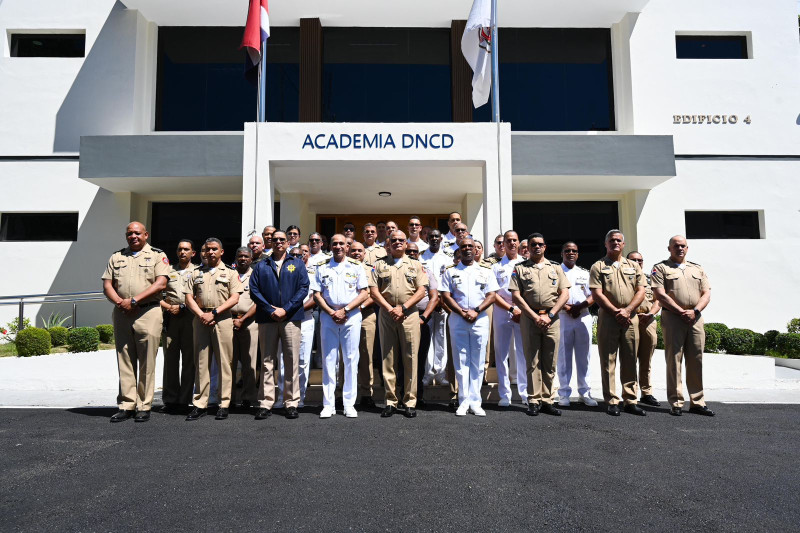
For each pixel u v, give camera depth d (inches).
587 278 264.8
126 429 203.8
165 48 509.4
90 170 410.9
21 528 115.6
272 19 497.7
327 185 439.2
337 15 492.4
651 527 117.3
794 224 486.3
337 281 232.1
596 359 333.1
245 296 247.1
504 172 369.7
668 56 498.3
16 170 481.7
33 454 170.2
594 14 497.4
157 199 497.0
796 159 493.7
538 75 512.1
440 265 271.1
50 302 442.3
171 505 128.3
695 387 237.6
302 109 483.8
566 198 507.2
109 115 485.7
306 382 243.8
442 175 409.1
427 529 115.5
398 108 507.8
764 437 193.8
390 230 287.7
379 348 275.0
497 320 255.1
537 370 234.7
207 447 177.8
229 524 117.6
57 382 322.7
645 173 422.6
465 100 495.2
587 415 231.0
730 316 475.8
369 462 161.3
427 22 506.0
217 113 504.1
